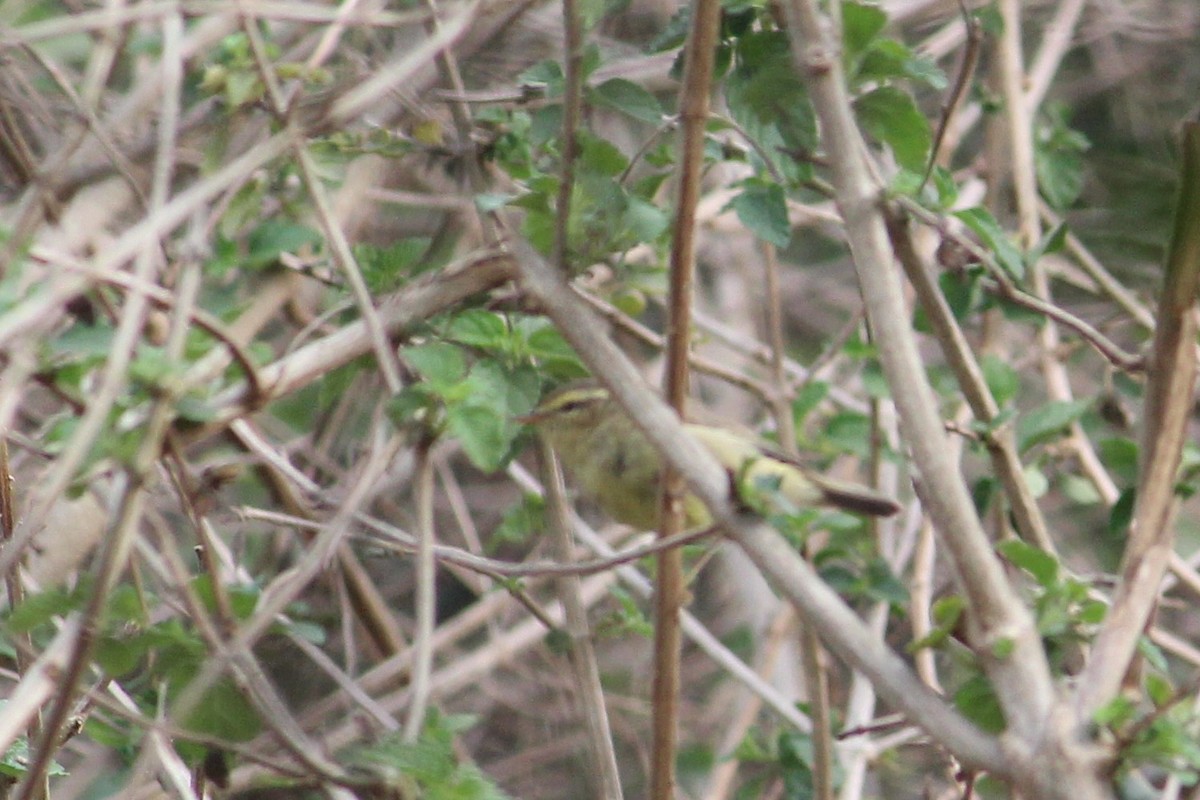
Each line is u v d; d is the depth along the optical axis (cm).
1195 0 1242
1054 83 1243
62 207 668
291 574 644
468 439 566
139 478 473
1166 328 547
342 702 946
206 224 570
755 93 629
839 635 502
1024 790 470
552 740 1148
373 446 648
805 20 545
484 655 1057
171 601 618
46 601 549
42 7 809
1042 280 902
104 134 629
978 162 1039
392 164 934
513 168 707
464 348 664
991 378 732
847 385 1221
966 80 593
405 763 537
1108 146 1239
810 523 600
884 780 1029
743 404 1234
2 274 523
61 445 527
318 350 593
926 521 807
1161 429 543
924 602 787
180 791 581
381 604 982
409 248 712
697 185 560
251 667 547
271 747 796
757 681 888
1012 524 712
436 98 730
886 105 636
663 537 604
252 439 661
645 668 1215
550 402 859
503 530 909
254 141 677
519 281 634
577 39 583
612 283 891
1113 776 473
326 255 793
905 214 590
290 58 770
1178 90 1236
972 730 482
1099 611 546
